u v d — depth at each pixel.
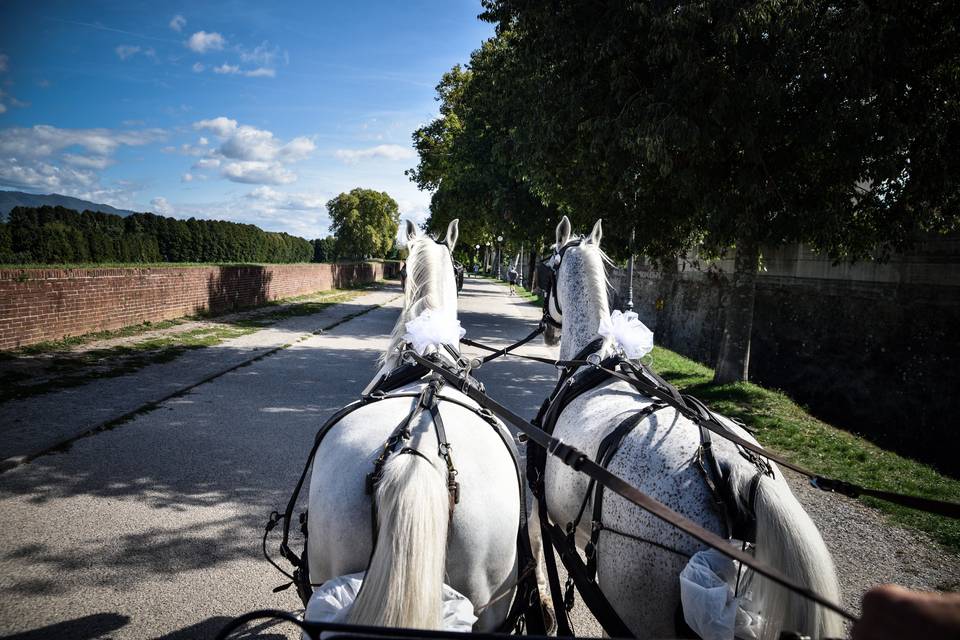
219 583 3.70
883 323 10.84
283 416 7.49
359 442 2.09
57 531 4.25
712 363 16.66
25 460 5.49
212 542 4.22
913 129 7.46
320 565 2.04
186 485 5.20
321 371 10.55
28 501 4.71
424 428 2.12
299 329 15.91
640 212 10.38
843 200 8.84
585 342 3.29
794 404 9.65
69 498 4.80
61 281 10.94
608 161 9.30
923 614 0.97
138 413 7.21
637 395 2.77
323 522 1.97
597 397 2.81
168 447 6.12
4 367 8.70
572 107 9.39
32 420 6.57
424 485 1.72
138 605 3.42
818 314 12.55
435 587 1.58
